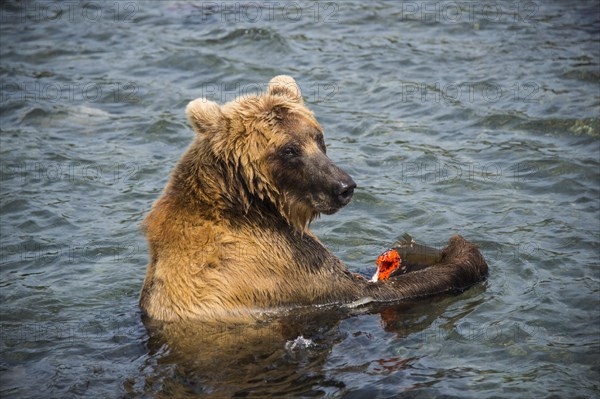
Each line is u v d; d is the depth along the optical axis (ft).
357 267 41.16
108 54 73.41
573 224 45.24
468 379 30.58
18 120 61.11
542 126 57.72
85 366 30.89
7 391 29.22
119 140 58.23
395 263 38.14
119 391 28.96
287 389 28.96
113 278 40.63
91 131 59.62
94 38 77.00
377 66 69.31
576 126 57.21
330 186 33.12
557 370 31.60
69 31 78.69
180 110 62.44
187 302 32.81
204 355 31.24
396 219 46.75
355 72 68.33
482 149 55.21
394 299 36.27
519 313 35.86
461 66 68.64
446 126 58.85
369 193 49.47
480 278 38.75
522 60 69.10
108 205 49.42
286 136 33.55
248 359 31.04
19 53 73.67
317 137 34.37
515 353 32.76
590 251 42.27
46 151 56.24
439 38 74.79
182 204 33.81
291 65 69.87
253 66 69.67
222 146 33.78
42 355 32.04
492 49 71.72
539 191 49.49
